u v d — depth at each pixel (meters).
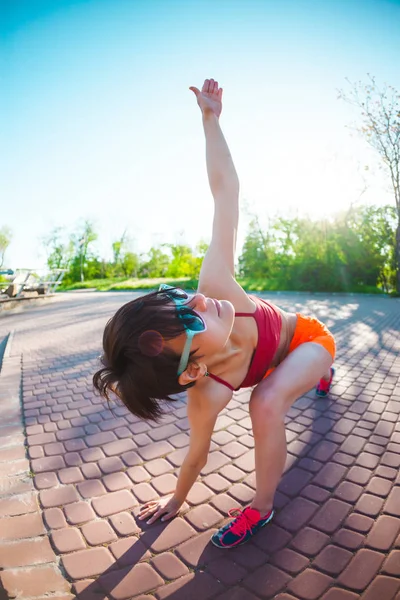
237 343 1.51
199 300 1.28
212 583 1.54
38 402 3.66
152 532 1.83
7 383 4.31
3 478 2.33
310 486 2.15
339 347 5.73
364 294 18.41
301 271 20.11
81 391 3.96
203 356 1.28
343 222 20.94
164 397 1.28
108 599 1.47
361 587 1.48
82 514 1.98
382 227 20.41
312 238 21.36
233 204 1.65
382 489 2.11
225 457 2.50
